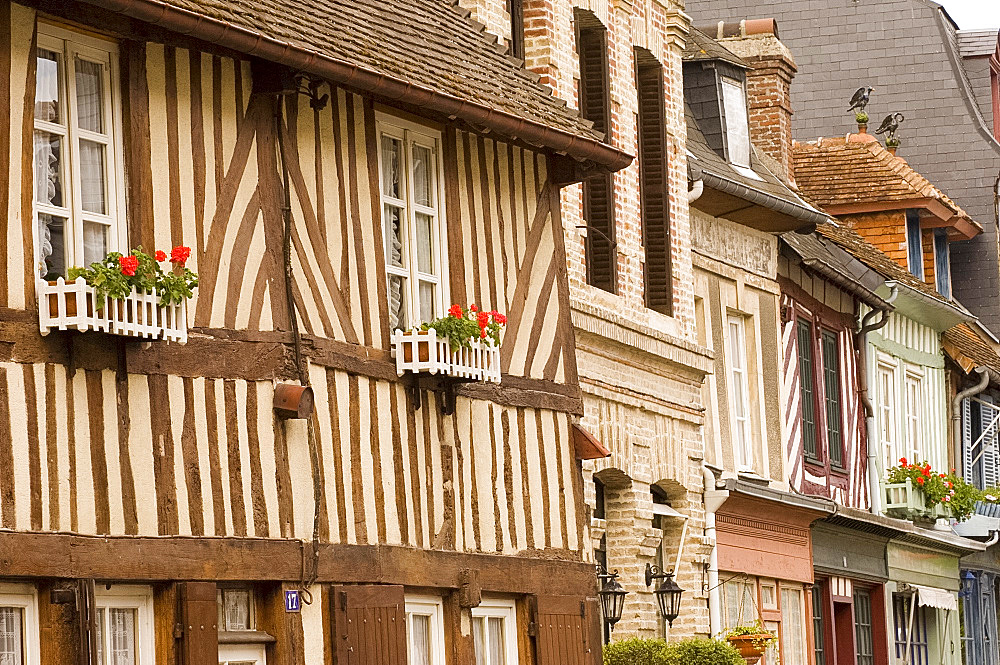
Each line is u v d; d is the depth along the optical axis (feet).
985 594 117.29
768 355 84.99
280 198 46.55
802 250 88.69
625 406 66.95
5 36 39.65
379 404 49.42
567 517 57.47
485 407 54.08
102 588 40.93
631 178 70.13
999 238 124.36
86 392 40.42
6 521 38.32
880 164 112.16
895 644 99.55
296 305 46.65
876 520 91.56
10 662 38.68
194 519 42.88
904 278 103.91
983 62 129.70
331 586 46.75
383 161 51.70
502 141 56.59
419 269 52.80
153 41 43.34
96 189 42.14
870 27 126.52
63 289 39.47
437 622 51.60
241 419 44.47
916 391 106.63
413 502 50.37
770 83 98.02
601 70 68.23
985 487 117.39
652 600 68.80
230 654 44.11
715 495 74.08
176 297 41.52
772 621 81.76
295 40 45.83
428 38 54.70
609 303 66.95
